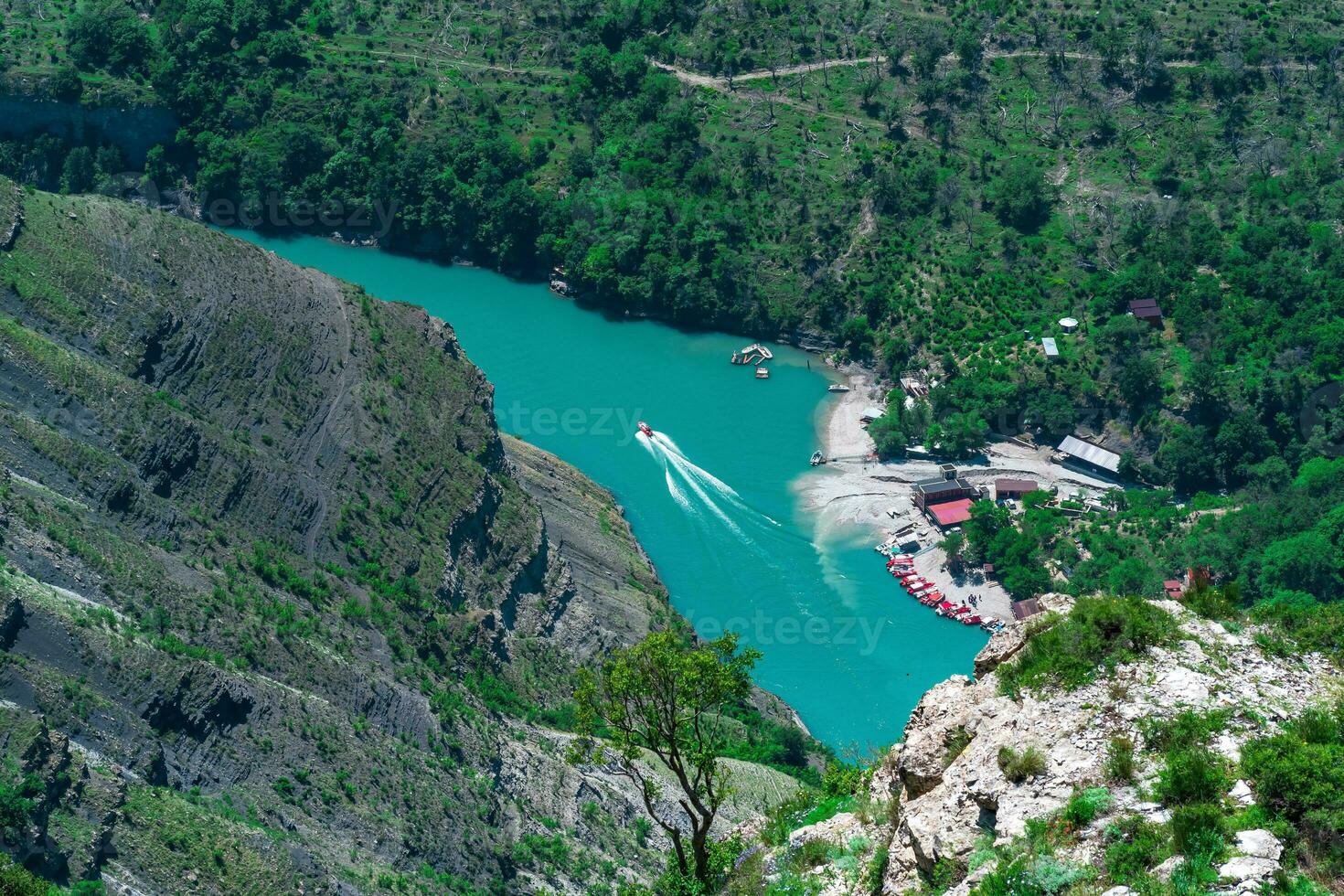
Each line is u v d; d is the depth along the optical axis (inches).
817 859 2829.7
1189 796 2223.2
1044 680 2484.0
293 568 6855.3
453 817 5900.6
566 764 6673.2
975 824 2357.3
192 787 5324.8
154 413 6884.8
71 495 6279.5
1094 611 2536.9
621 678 3341.5
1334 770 2159.2
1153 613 2534.5
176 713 5452.8
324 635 6486.2
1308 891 2044.8
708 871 3292.3
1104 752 2337.6
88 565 5856.3
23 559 5644.7
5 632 5251.0
